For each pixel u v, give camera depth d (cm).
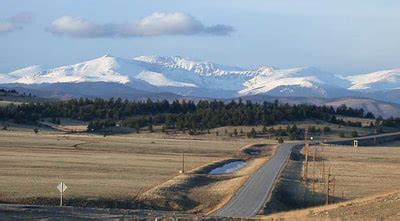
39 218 11044
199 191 18888
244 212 14512
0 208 12588
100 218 11319
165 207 16275
